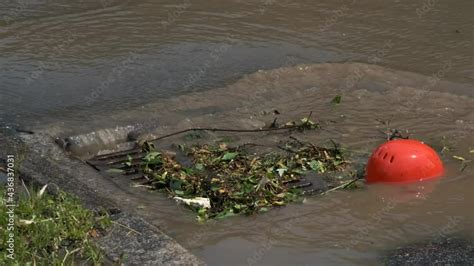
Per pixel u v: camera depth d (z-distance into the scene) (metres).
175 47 10.09
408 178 7.00
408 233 6.29
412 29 10.80
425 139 7.84
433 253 6.00
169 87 8.96
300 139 7.81
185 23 10.90
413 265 5.83
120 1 11.70
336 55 9.95
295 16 11.24
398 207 6.65
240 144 7.68
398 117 8.32
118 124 7.97
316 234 6.25
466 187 6.95
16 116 8.15
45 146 7.44
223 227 6.30
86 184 6.80
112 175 7.11
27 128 7.84
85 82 9.08
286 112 8.41
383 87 9.05
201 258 5.88
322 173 7.19
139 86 8.98
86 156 7.50
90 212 6.11
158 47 10.09
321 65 9.58
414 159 7.03
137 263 5.62
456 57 9.94
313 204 6.68
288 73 9.35
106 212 6.20
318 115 8.35
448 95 8.82
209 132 7.89
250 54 9.92
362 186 6.98
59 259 5.57
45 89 8.87
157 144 7.67
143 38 10.37
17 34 10.39
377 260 5.91
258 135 7.88
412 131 8.01
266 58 9.80
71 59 9.70
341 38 10.48
